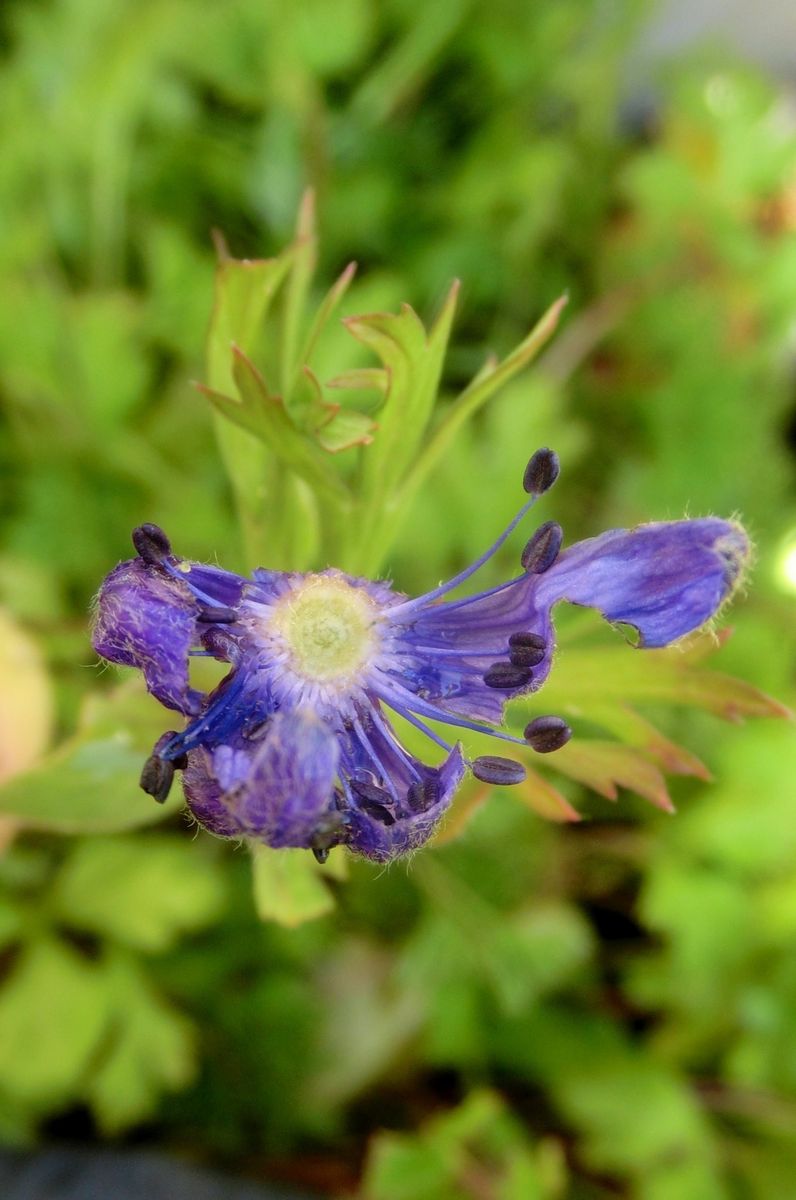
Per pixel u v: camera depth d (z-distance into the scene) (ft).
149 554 0.36
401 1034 0.55
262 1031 0.55
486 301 0.62
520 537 0.57
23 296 0.56
